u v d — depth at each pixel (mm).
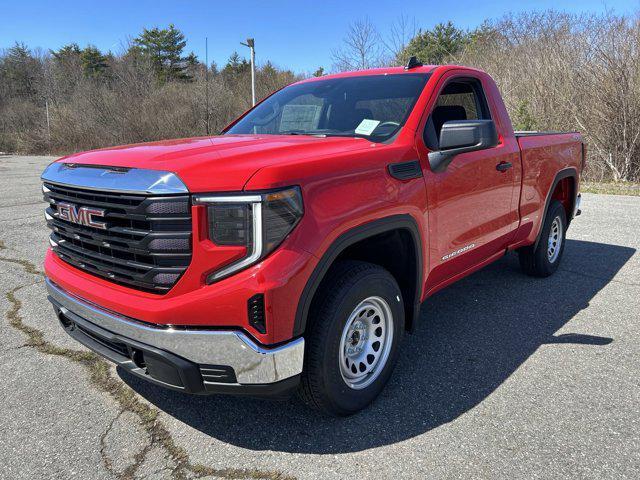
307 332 2525
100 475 2383
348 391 2711
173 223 2227
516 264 5672
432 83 3400
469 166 3412
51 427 2744
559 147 4855
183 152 2508
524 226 4410
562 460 2424
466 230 3498
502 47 17281
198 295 2229
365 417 2811
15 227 7871
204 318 2232
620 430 2652
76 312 2697
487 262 4113
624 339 3758
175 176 2219
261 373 2264
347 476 2352
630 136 12266
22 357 3545
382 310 2902
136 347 2365
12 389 3129
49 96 46031
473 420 2762
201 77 35625
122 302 2391
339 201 2451
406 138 3016
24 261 5922
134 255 2389
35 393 3084
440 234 3211
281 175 2225
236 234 2186
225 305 2205
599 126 12586
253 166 2256
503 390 3064
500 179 3818
